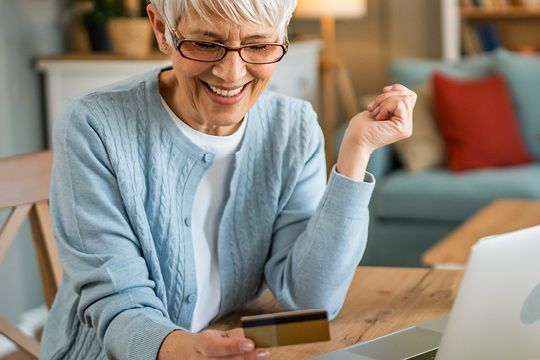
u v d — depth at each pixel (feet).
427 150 16.93
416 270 6.59
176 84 5.69
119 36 13.73
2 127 12.82
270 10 5.00
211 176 5.81
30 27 13.41
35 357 6.68
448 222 15.79
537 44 21.06
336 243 5.49
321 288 5.57
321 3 18.40
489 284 3.96
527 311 4.19
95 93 5.66
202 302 5.87
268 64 5.20
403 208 15.97
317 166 6.17
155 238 5.62
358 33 21.03
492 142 16.75
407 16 20.66
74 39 14.40
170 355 4.63
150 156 5.59
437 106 17.03
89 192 5.39
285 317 3.74
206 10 4.93
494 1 20.62
